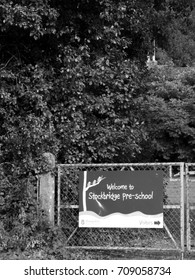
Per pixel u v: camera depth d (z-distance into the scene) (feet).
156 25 36.52
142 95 32.78
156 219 25.35
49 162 27.27
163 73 82.48
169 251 26.32
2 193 27.20
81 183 26.23
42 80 28.40
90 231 27.07
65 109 28.94
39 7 26.71
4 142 28.19
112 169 29.84
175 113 74.02
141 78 33.04
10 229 26.71
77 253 25.79
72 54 28.81
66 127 28.71
